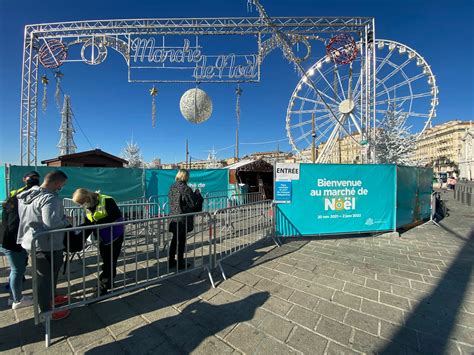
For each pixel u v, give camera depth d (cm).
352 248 529
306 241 582
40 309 245
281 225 574
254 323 268
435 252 502
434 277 383
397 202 640
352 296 326
